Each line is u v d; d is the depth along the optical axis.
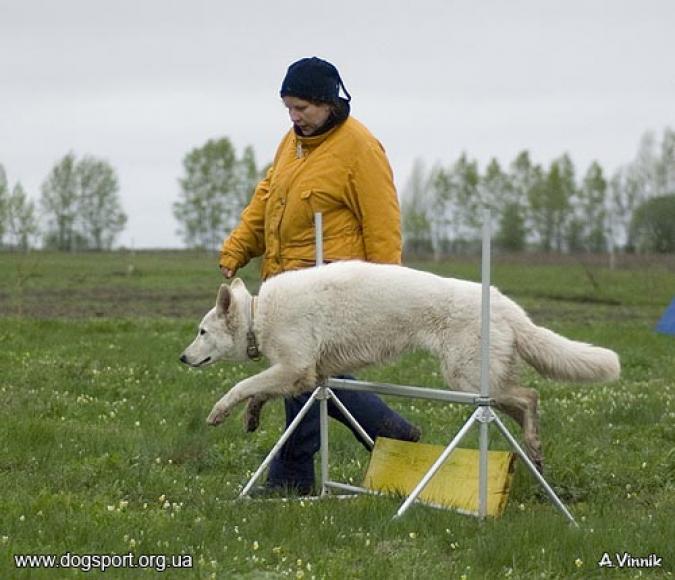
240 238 8.66
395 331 7.41
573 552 5.88
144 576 5.26
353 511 6.66
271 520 6.39
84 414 10.24
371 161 7.81
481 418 6.69
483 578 5.46
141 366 13.31
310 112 7.79
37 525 6.06
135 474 7.55
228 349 7.87
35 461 7.99
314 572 5.46
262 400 7.55
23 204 31.64
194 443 8.79
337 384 7.69
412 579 5.33
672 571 5.72
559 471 7.87
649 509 7.12
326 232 7.90
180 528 6.17
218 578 5.33
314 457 8.96
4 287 34.31
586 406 11.19
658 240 47.41
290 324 7.52
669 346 18.19
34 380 12.03
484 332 6.71
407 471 7.52
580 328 21.25
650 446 9.25
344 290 7.44
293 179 7.95
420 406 11.45
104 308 26.45
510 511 6.93
